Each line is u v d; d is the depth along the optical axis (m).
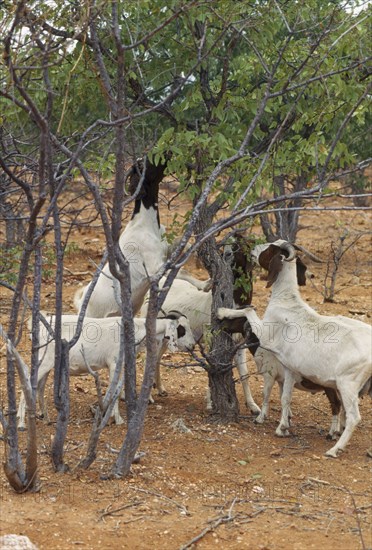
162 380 10.94
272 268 8.52
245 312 8.71
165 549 5.89
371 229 24.45
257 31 7.85
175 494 6.91
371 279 18.02
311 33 8.39
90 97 8.47
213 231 6.74
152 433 8.60
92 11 6.18
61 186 6.20
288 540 6.10
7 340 6.24
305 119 8.05
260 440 8.55
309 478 7.38
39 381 8.74
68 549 5.80
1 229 20.75
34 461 6.58
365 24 7.70
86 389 10.31
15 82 5.45
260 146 8.70
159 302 6.72
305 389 8.85
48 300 14.86
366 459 8.01
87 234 22.14
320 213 27.50
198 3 6.53
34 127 10.19
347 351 8.02
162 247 9.41
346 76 8.29
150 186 9.33
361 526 6.38
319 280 17.78
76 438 8.23
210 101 8.52
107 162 7.84
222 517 6.45
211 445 8.26
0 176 8.80
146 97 8.58
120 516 6.38
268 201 6.93
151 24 7.89
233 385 9.05
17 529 6.05
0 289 16.12
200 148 7.79
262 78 9.01
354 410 8.00
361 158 17.69
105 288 9.61
